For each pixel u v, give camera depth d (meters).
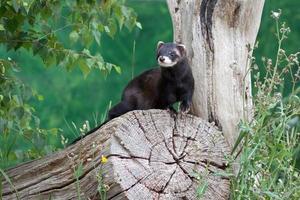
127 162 10.30
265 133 11.03
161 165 10.45
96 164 10.35
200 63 11.45
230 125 11.39
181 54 11.48
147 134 10.48
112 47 24.95
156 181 10.39
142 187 10.30
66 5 13.44
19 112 12.77
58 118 24.50
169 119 10.62
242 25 11.47
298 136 12.20
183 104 11.55
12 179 11.27
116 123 10.39
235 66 11.39
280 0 24.77
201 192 10.31
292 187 11.23
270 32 24.23
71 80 24.75
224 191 10.78
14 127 13.47
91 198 10.38
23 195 11.11
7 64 12.86
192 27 11.49
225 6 11.34
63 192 10.73
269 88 11.14
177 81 11.54
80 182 10.55
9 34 13.10
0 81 12.80
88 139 10.62
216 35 11.36
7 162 12.27
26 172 11.16
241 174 10.80
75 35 13.23
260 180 11.23
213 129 10.82
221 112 11.38
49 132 13.41
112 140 10.28
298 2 24.75
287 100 11.80
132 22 13.62
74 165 10.65
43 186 10.93
